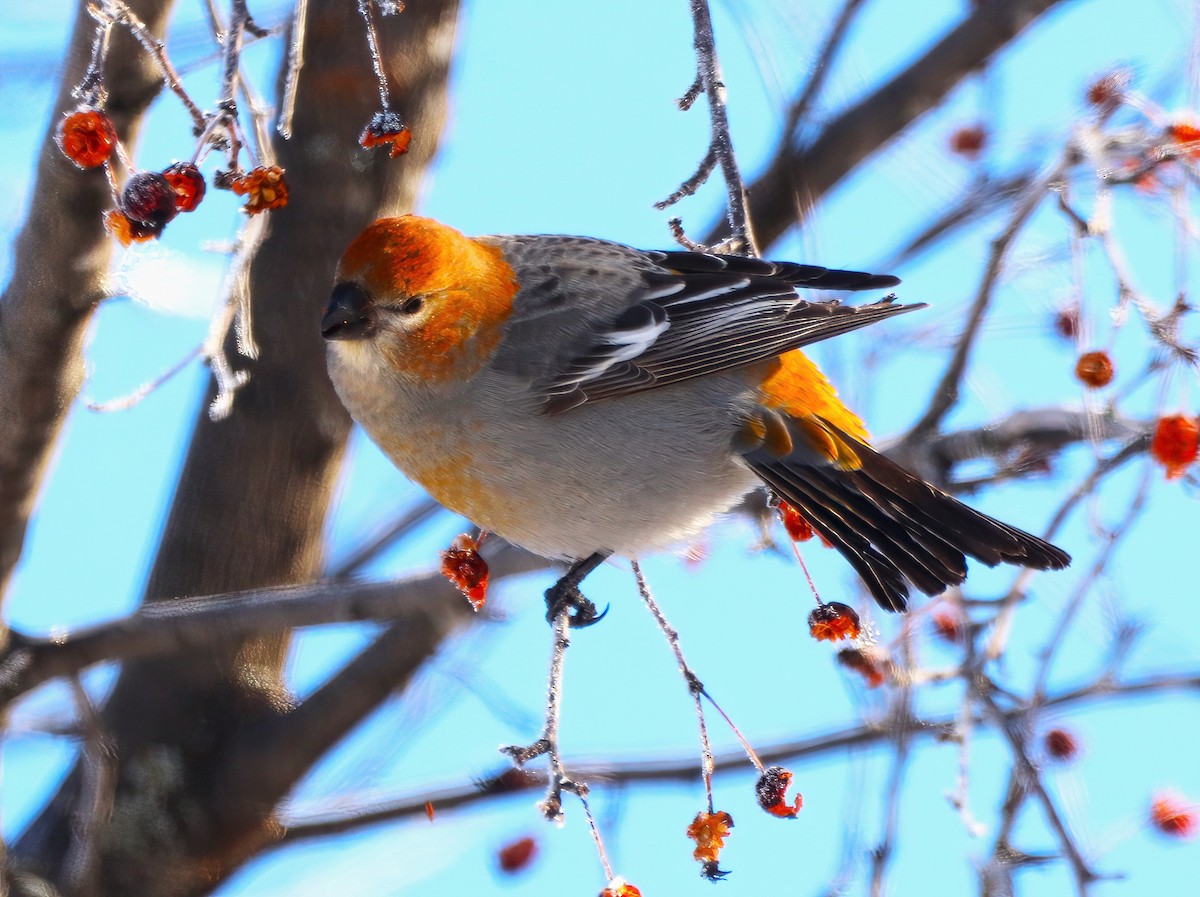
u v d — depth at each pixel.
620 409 9.58
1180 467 8.84
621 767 12.01
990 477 10.74
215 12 7.85
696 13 8.74
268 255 11.96
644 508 9.72
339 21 11.68
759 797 8.34
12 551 10.06
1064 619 8.88
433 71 11.91
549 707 7.78
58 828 11.95
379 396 9.42
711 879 8.15
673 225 9.27
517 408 9.40
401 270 9.06
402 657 11.79
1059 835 8.39
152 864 11.79
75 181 8.59
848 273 10.04
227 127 7.38
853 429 10.13
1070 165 9.45
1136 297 8.90
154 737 12.10
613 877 7.66
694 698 8.31
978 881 8.53
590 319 9.58
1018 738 8.69
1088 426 9.53
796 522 10.40
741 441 9.81
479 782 12.23
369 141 7.95
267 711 12.35
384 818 12.26
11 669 10.35
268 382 12.01
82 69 8.59
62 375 9.33
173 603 10.69
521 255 9.88
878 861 8.52
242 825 12.05
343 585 10.70
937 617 10.85
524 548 10.22
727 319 9.70
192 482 12.18
